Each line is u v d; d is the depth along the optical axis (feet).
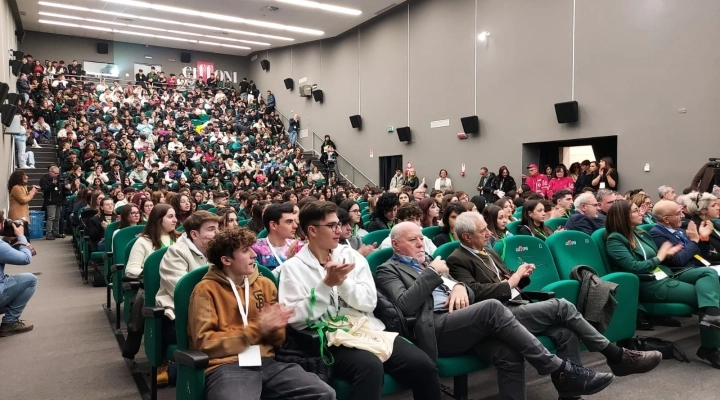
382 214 14.85
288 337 7.14
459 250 9.27
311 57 55.72
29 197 25.53
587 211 14.38
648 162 25.61
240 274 6.68
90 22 53.42
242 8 45.47
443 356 7.79
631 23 26.18
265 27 50.85
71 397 8.98
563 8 29.37
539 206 13.76
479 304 7.59
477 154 35.40
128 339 9.65
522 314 8.14
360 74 47.75
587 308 9.09
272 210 9.65
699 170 22.38
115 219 19.49
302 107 57.16
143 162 41.68
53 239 31.40
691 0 23.79
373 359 6.59
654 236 12.31
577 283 9.36
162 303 8.28
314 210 7.51
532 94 31.30
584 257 11.05
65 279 19.84
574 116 28.60
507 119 33.01
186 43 62.49
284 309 6.53
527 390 9.14
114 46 62.95
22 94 40.98
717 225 14.71
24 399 8.90
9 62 37.11
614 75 27.02
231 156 49.21
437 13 38.37
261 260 9.39
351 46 49.11
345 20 46.47
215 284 6.65
